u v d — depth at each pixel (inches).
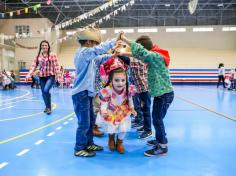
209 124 193.9
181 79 936.3
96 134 162.4
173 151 129.4
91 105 133.2
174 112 254.5
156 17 985.5
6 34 928.9
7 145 139.2
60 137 156.2
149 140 151.3
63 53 980.6
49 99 248.2
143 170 104.8
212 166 108.8
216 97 418.3
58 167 108.0
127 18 991.0
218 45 969.5
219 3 870.4
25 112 257.3
